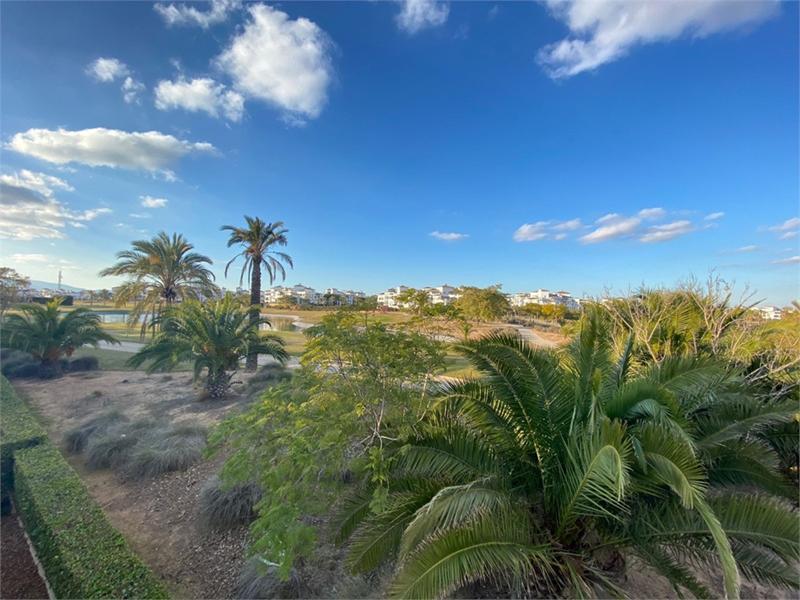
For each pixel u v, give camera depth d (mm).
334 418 4305
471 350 4512
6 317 15398
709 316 7871
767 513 3154
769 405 4176
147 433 7875
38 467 5785
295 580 3881
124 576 3600
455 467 3945
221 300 12594
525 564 2977
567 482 3523
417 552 2980
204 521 5047
